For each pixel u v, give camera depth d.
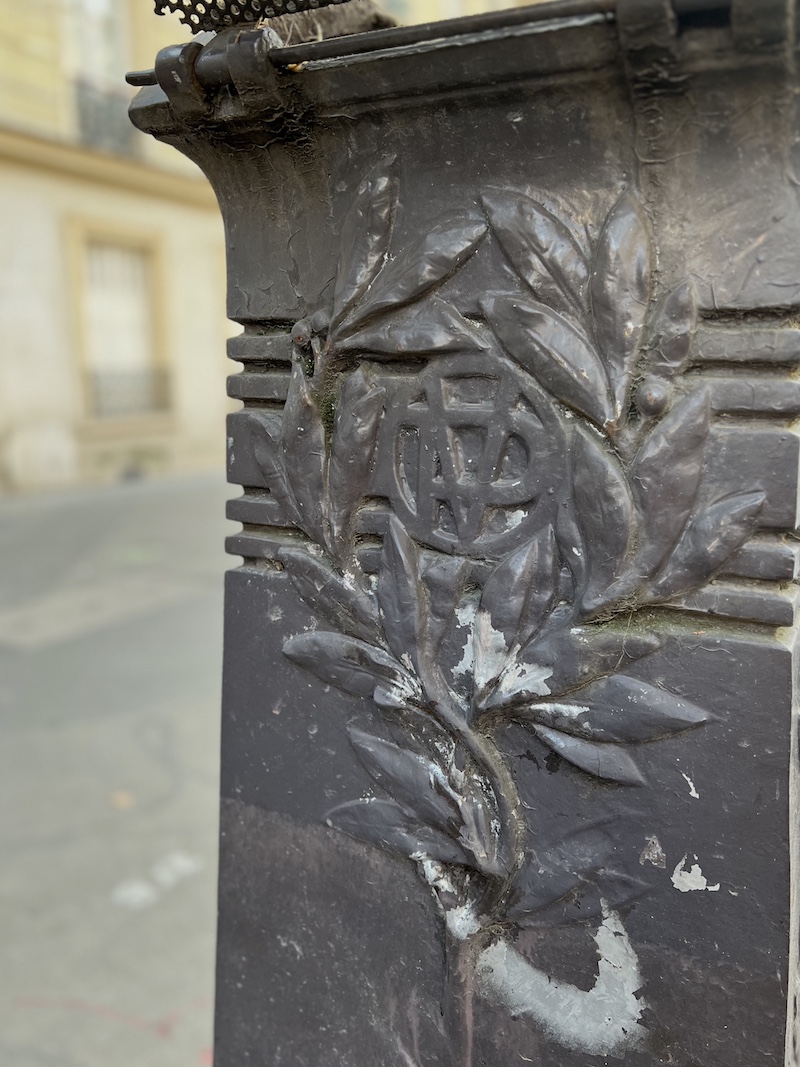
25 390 7.43
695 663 0.58
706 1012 0.60
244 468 0.76
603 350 0.58
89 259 8.18
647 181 0.56
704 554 0.56
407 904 0.73
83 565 5.02
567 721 0.62
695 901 0.60
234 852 0.82
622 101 0.55
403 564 0.67
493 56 0.55
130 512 6.81
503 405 0.62
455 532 0.66
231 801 0.81
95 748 2.61
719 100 0.52
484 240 0.62
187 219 8.96
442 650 0.67
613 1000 0.64
